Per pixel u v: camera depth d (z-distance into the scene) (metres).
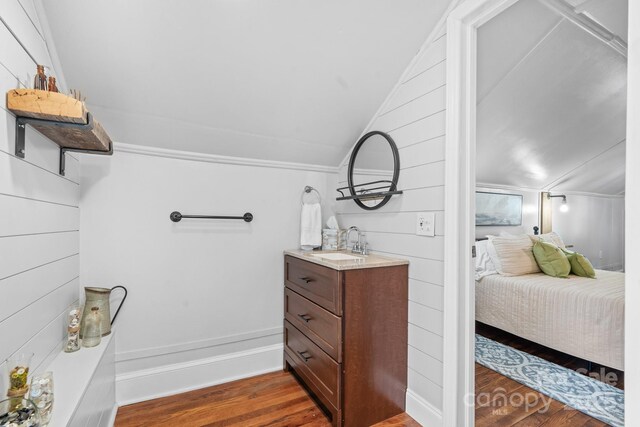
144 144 1.85
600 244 5.20
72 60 1.41
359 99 1.94
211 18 1.38
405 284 1.76
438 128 1.59
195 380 1.99
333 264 1.60
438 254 1.57
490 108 2.32
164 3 1.30
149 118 1.73
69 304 1.54
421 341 1.67
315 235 2.30
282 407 1.78
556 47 1.87
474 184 1.51
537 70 2.02
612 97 2.53
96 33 1.33
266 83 1.73
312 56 1.64
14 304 0.98
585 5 1.59
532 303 2.45
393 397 1.72
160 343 1.92
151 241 1.89
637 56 0.72
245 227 2.17
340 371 1.56
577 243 4.80
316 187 2.42
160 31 1.38
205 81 1.63
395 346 1.72
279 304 2.28
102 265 1.77
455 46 1.48
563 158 3.51
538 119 2.62
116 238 1.80
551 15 1.65
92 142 1.32
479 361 2.33
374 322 1.66
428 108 1.65
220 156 2.06
